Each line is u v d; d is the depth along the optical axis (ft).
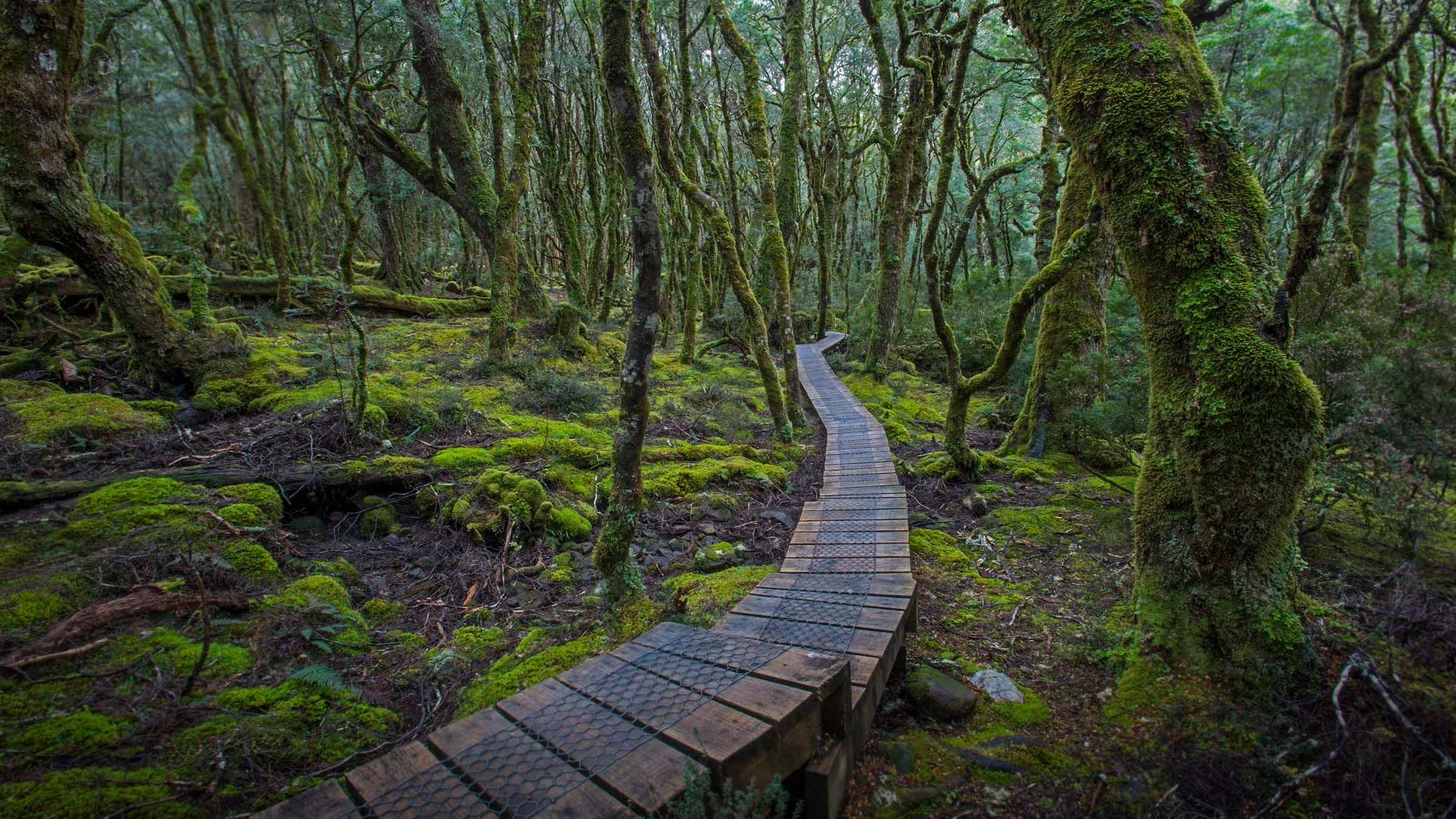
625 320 55.21
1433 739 8.25
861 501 19.34
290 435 19.04
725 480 23.47
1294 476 9.94
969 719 10.09
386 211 48.96
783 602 12.13
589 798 6.22
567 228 45.50
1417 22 11.37
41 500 13.20
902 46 32.65
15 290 24.20
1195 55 11.09
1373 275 25.84
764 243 30.89
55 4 15.26
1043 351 26.22
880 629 10.69
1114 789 8.40
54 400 18.11
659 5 42.32
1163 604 11.10
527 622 13.61
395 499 18.01
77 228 18.07
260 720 9.12
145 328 20.81
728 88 60.44
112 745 8.22
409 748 7.02
